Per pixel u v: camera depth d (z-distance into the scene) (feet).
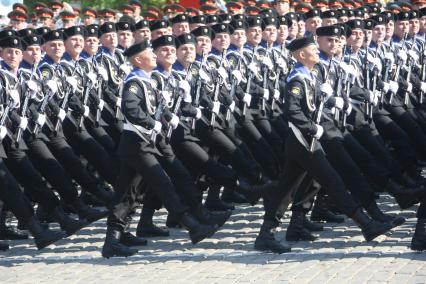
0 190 83.46
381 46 105.19
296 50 82.02
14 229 94.99
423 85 104.53
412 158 99.40
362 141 94.43
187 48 90.84
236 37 102.68
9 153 87.20
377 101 98.53
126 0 194.49
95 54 104.99
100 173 99.09
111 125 104.01
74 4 196.03
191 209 86.38
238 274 74.33
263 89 103.19
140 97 81.71
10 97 85.56
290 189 81.97
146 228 92.27
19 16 118.01
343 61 92.38
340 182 80.48
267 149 102.47
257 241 82.74
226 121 97.14
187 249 85.30
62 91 96.17
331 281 70.64
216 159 101.04
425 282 68.90
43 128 93.91
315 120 81.51
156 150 82.17
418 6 121.08
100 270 78.43
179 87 87.92
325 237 88.12
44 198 89.04
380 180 90.58
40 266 81.30
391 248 81.00
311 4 126.21
